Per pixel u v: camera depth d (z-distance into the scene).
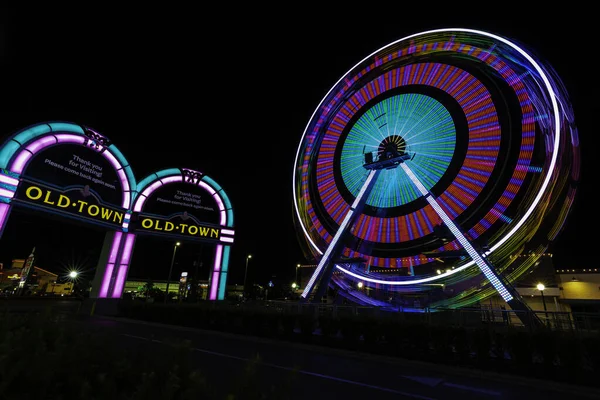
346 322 12.48
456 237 17.58
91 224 22.97
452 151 21.28
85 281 58.69
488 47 20.38
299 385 7.25
